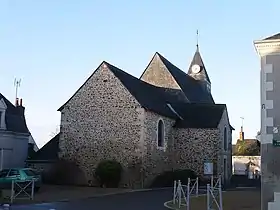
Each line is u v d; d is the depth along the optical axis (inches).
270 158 484.1
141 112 1055.0
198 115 1285.7
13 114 1227.9
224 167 1295.5
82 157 1093.8
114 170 1029.8
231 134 1434.5
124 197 792.3
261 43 494.3
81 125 1106.7
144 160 1050.7
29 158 1183.6
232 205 652.1
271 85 489.1
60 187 997.2
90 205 650.2
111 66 1132.5
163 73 1498.5
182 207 629.0
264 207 480.7
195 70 1804.9
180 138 1249.4
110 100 1089.4
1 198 725.9
